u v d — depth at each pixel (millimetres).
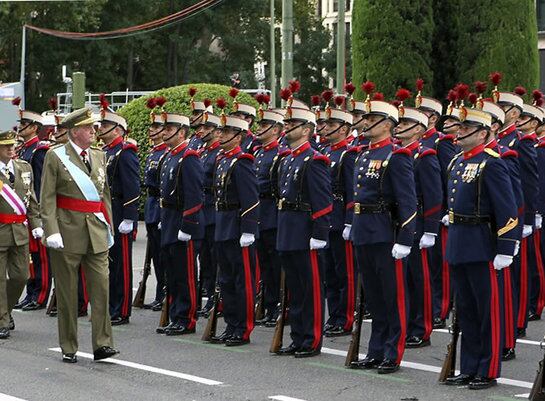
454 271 13094
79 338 16500
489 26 24266
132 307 19578
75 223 14375
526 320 16250
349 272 16812
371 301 14047
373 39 24406
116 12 64562
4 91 43312
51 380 13391
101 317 14508
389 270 13805
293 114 14930
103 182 14648
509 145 16250
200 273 18781
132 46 65000
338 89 30188
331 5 67812
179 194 16641
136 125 31438
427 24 24297
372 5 24359
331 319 17109
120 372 13883
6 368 14156
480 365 12930
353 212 14930
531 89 24562
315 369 14039
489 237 12930
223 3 65688
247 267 15836
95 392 12695
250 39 66000
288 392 12680
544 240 17641
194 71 66750
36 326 17625
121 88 69250
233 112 18406
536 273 17703
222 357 14898
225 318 16062
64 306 14461
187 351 15367
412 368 14055
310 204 14789
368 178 13938
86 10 60500
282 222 14961
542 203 17453
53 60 64000
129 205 17719
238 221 15773
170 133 16891
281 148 17938
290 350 15055
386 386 12984
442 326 17156
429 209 15469
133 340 16312
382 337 14039
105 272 14562
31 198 17125
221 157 16094
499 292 12922
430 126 16953
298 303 14977
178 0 64812
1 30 62094
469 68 24484
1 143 16719
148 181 18828
